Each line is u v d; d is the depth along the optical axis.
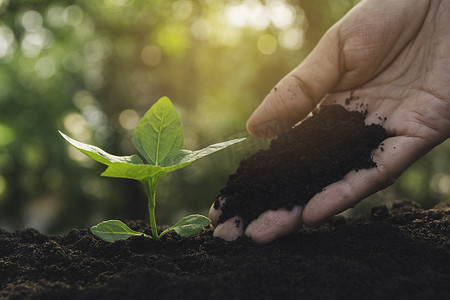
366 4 0.30
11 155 0.65
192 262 0.24
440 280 0.22
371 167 0.26
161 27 0.71
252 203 0.26
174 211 0.69
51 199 0.77
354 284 0.21
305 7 0.59
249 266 0.22
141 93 0.83
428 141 0.26
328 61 0.31
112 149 0.79
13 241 0.26
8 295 0.22
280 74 0.59
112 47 0.81
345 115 0.28
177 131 0.25
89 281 0.23
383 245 0.24
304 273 0.22
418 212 0.29
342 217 0.29
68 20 0.69
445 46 0.27
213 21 0.68
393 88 0.29
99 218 0.76
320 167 0.26
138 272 0.22
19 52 0.66
